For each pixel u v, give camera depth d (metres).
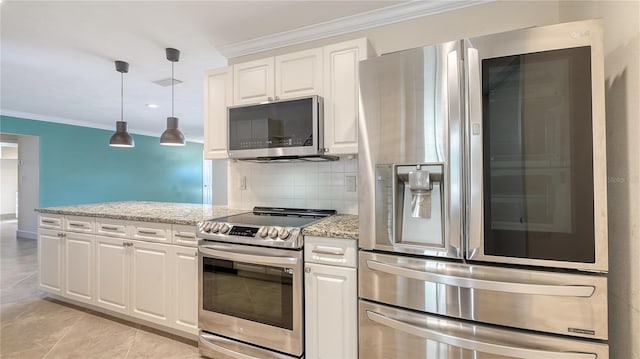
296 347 1.72
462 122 1.35
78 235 2.62
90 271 2.55
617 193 1.32
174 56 2.79
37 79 3.60
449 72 1.37
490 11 1.99
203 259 2.00
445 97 1.38
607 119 1.40
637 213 1.19
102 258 2.49
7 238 5.88
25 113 5.44
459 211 1.36
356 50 2.03
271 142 2.15
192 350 2.06
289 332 1.74
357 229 1.72
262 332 1.81
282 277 1.77
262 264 1.81
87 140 6.50
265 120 2.18
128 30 2.44
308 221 2.04
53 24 2.34
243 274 1.88
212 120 2.52
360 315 1.59
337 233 1.65
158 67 3.22
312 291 1.72
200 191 9.40
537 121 1.26
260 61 2.31
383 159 1.52
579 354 1.20
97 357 1.98
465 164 1.35
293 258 1.72
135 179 7.49
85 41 2.63
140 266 2.31
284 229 1.75
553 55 1.23
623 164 1.28
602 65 1.17
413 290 1.46
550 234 1.25
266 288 1.81
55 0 2.02
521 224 1.28
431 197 1.47
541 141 1.25
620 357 1.31
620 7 1.28
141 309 2.30
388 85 1.50
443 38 2.10
